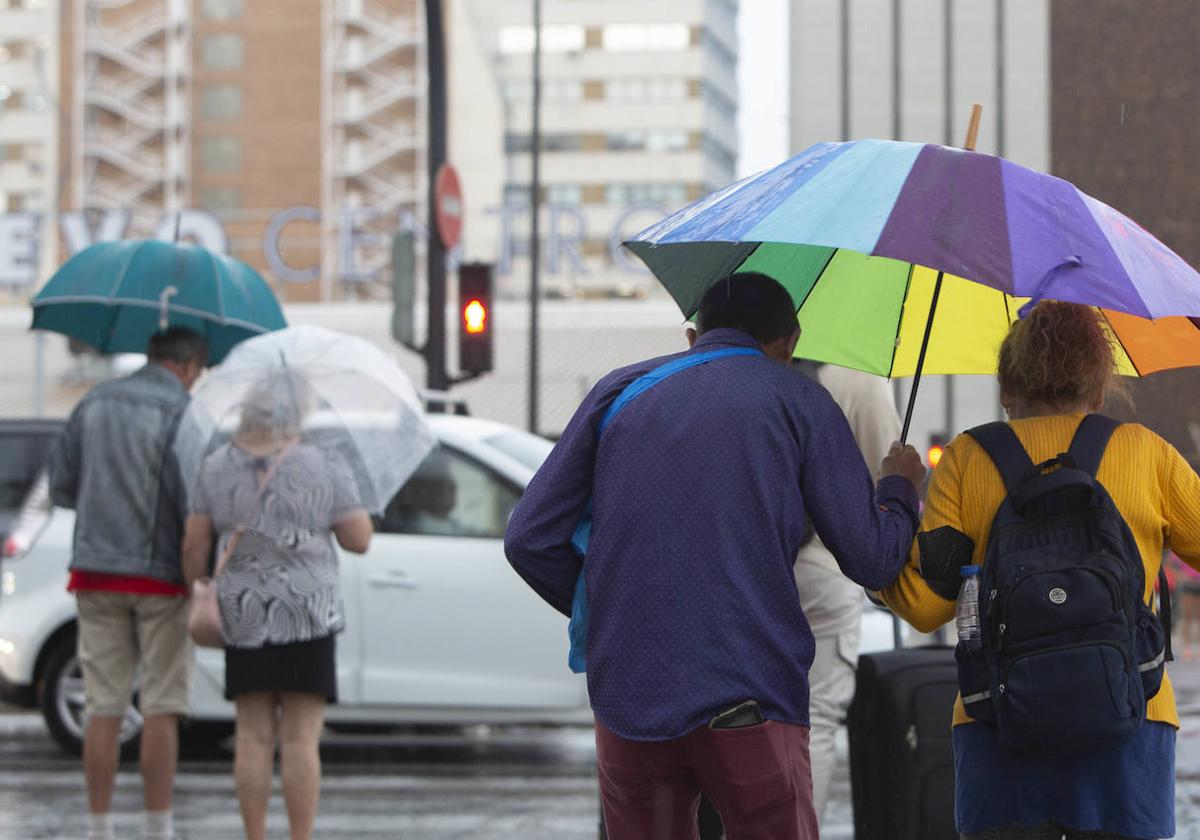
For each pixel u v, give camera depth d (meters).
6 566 17.95
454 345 83.38
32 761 17.61
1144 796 6.44
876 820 9.45
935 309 7.99
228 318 13.38
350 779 16.52
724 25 189.25
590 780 16.50
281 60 164.88
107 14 165.00
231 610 11.13
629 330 86.50
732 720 6.57
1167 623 6.72
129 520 12.12
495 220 165.75
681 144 181.50
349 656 16.69
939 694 9.27
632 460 6.86
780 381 6.98
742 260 8.12
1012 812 6.54
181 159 163.62
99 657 12.29
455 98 169.00
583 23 182.12
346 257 117.31
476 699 16.58
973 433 6.90
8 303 110.75
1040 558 6.41
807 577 10.42
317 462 11.34
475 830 13.79
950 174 6.57
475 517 16.91
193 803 15.10
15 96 163.75
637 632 6.73
